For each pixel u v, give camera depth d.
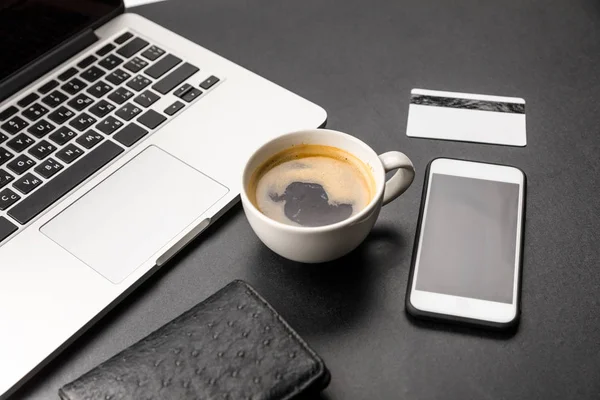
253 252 0.63
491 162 0.70
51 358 0.56
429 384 0.55
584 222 0.65
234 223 0.66
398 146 0.72
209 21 0.87
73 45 0.79
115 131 0.70
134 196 0.65
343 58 0.82
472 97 0.76
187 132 0.71
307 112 0.73
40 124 0.71
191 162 0.68
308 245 0.56
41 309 0.58
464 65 0.80
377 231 0.64
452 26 0.85
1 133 0.71
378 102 0.76
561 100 0.76
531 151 0.71
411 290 0.58
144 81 0.75
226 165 0.68
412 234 0.64
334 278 0.61
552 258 0.62
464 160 0.67
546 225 0.64
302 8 0.88
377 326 0.58
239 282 0.57
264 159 0.61
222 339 0.53
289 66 0.81
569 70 0.79
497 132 0.73
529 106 0.75
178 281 0.62
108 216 0.64
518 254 0.60
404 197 0.67
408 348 0.57
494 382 0.55
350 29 0.85
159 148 0.69
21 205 0.64
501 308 0.57
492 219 0.63
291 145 0.61
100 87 0.75
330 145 0.61
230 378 0.50
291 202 0.59
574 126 0.73
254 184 0.60
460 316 0.57
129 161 0.68
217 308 0.55
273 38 0.85
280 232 0.55
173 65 0.77
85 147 0.69
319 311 0.59
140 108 0.72
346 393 0.54
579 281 0.60
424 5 0.88
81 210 0.64
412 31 0.85
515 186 0.65
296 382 0.50
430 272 0.59
